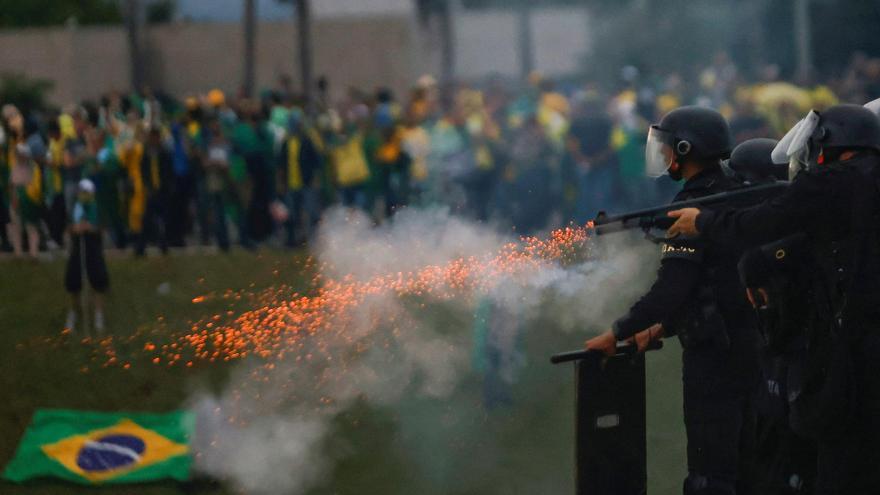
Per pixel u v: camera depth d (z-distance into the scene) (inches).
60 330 1138.0
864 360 459.5
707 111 552.4
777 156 511.8
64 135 1715.1
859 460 463.2
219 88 3085.6
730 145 551.5
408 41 2950.3
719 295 538.9
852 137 477.1
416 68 2930.6
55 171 1696.6
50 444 745.6
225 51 3080.7
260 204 1732.3
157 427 756.0
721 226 500.1
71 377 972.6
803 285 474.3
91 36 3105.3
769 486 524.1
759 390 526.0
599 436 521.3
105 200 1734.7
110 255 1713.8
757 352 540.7
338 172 1723.7
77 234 1146.7
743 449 542.6
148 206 1707.7
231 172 1728.6
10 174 1692.9
